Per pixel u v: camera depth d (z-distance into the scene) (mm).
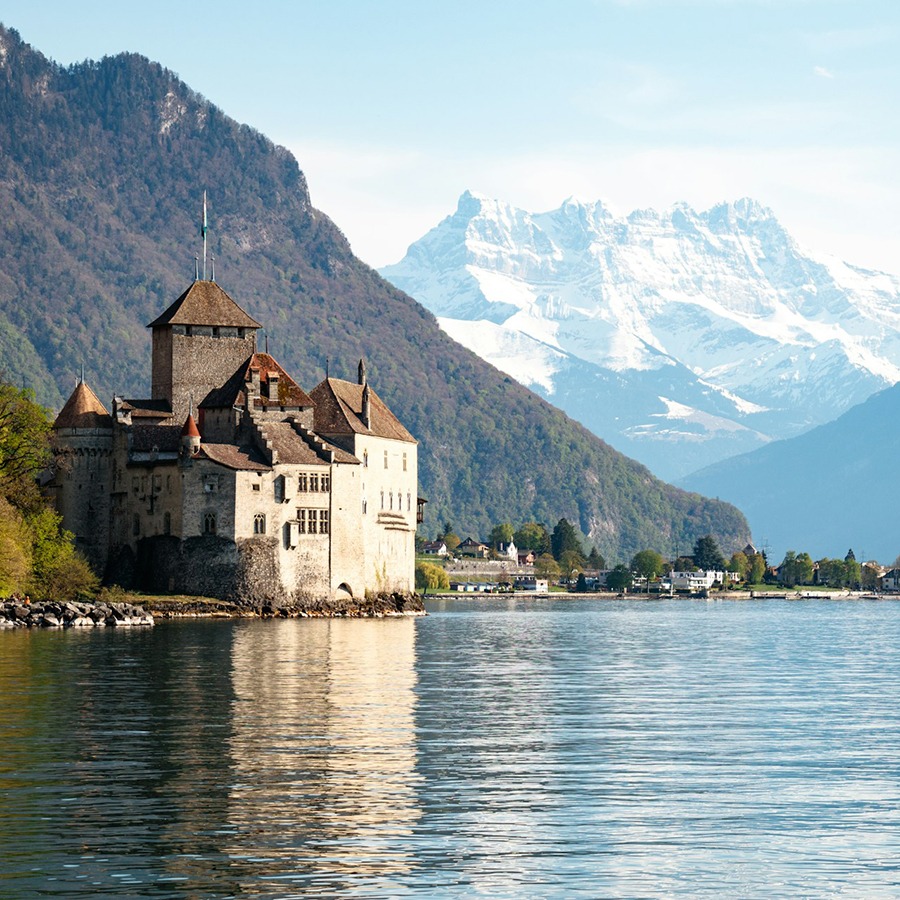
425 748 127688
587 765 120625
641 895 83688
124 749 123750
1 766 116000
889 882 86562
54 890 83188
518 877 86562
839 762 123438
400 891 83688
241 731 134625
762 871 88438
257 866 87875
